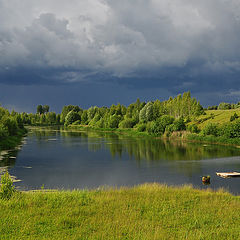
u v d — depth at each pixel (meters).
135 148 69.88
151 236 12.80
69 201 18.97
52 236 12.88
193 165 46.22
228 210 17.45
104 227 13.96
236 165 45.97
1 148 65.81
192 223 14.86
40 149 66.25
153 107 141.62
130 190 23.14
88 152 61.97
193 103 153.38
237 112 124.12
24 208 17.06
